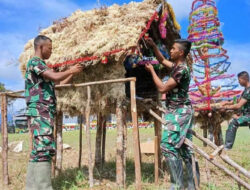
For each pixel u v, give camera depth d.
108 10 6.08
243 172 4.08
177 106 4.47
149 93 6.71
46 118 4.34
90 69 5.52
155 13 5.23
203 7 8.19
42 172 4.26
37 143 4.30
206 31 8.12
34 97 4.34
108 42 4.98
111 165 7.88
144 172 6.91
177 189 4.36
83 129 22.97
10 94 6.22
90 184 5.09
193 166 4.56
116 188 5.12
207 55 7.98
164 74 6.95
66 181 5.38
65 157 9.36
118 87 5.18
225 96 7.89
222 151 4.31
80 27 5.88
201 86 7.94
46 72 4.24
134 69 6.67
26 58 6.20
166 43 6.64
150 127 22.95
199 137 4.66
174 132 4.39
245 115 6.79
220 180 5.99
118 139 5.21
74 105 5.72
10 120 26.12
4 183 5.86
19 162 8.20
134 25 5.04
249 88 6.59
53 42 6.06
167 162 4.47
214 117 8.21
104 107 5.40
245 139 14.58
